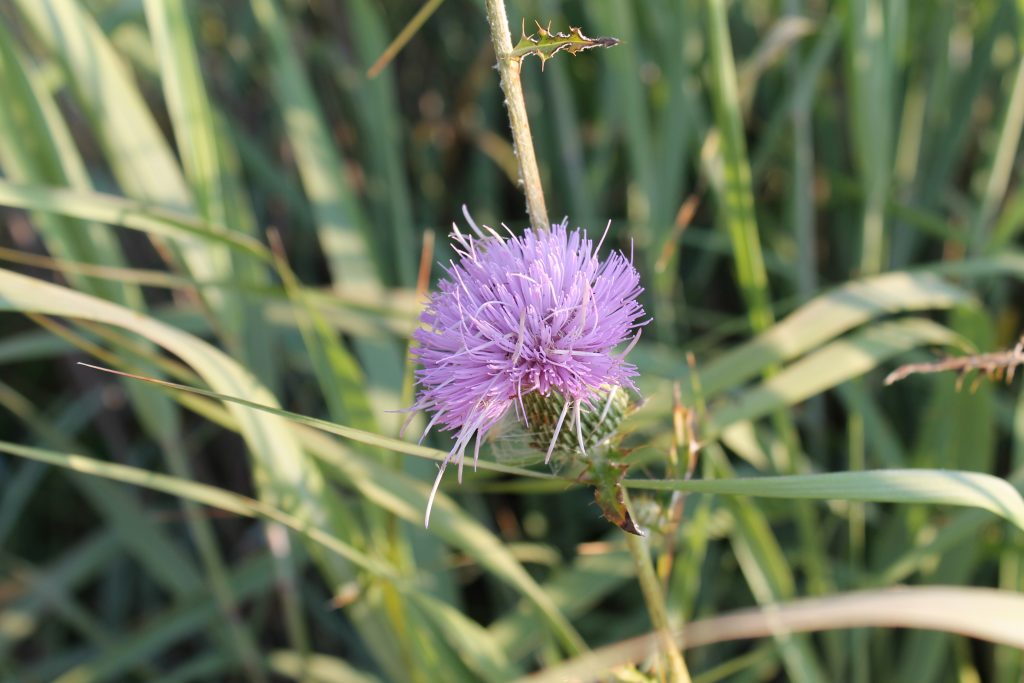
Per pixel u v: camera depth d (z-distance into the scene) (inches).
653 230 24.7
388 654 21.5
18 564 28.0
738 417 20.2
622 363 16.6
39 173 21.2
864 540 25.9
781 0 24.1
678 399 17.6
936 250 28.8
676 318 28.0
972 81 26.3
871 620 16.8
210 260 21.3
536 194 16.7
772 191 31.0
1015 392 25.8
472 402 16.5
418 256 29.7
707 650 24.6
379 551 20.7
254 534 28.5
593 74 31.4
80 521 33.0
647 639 18.2
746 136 30.5
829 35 23.9
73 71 20.9
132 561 31.4
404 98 34.9
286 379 29.2
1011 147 23.5
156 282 20.2
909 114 26.9
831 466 27.6
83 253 21.5
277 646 29.3
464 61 34.5
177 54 20.6
